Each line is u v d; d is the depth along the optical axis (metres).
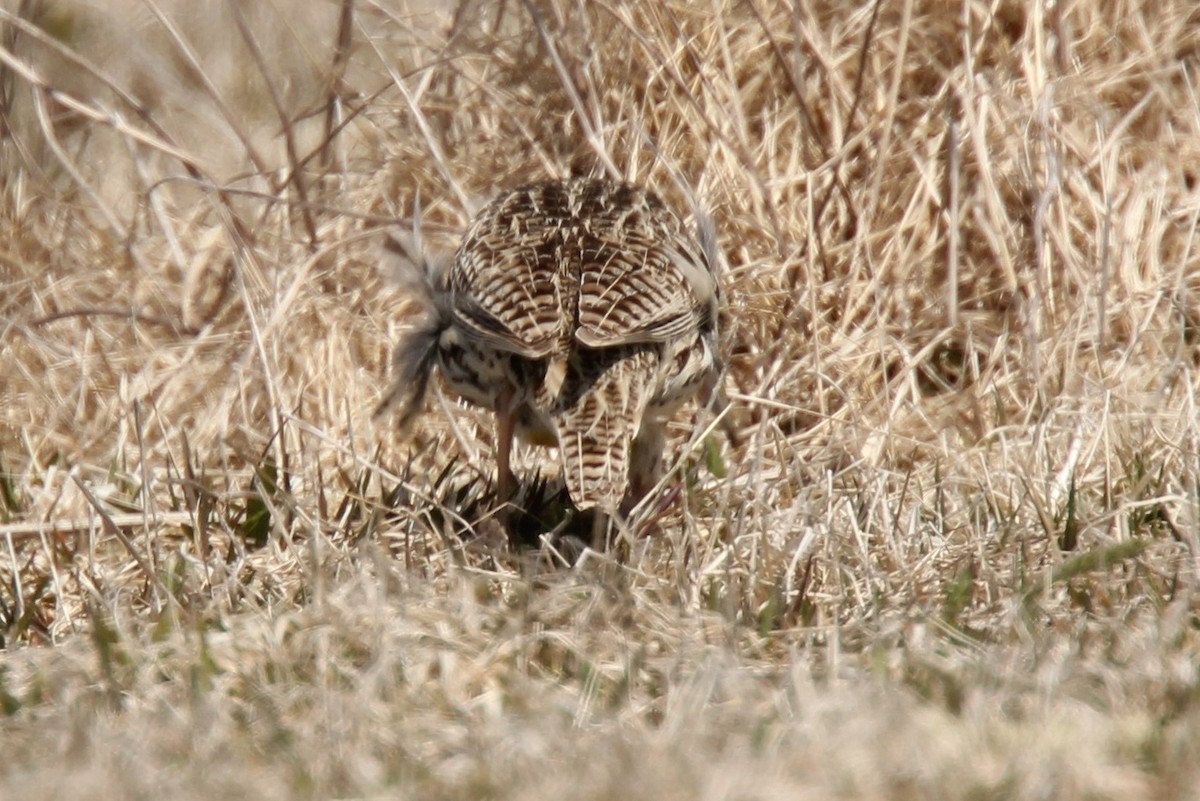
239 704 7.99
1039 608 8.87
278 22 18.11
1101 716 7.27
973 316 12.73
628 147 13.55
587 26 13.80
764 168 13.54
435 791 6.81
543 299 9.79
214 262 13.97
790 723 7.31
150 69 17.80
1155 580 9.19
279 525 10.16
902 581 9.46
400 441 11.75
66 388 12.91
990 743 6.93
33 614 9.71
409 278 11.26
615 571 9.35
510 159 14.17
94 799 6.79
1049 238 12.87
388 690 8.09
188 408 12.59
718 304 11.34
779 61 13.43
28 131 16.50
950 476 10.67
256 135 17.11
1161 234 13.11
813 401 12.16
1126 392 11.38
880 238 13.20
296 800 6.78
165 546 10.66
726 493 10.30
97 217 15.43
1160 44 14.11
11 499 11.41
